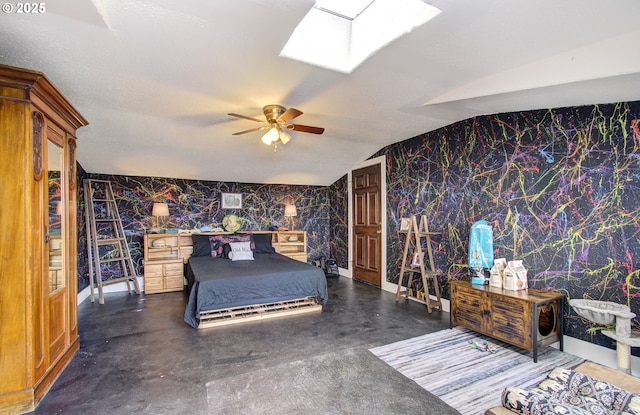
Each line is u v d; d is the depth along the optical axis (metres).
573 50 2.03
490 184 3.47
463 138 3.78
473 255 3.40
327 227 6.87
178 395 2.13
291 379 2.34
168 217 5.45
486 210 3.51
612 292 2.52
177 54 2.19
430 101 3.03
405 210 4.70
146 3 1.62
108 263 5.02
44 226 2.19
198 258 5.02
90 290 4.53
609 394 1.25
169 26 1.84
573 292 2.75
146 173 5.17
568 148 2.81
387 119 3.68
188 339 3.09
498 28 1.81
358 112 3.41
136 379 2.33
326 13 2.26
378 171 5.28
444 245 4.04
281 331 3.31
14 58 2.24
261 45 2.05
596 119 2.63
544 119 2.99
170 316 3.79
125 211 5.14
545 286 2.95
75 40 2.01
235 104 3.15
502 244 3.33
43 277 2.18
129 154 4.50
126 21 1.79
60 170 2.52
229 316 3.67
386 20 2.03
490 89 2.52
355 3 2.14
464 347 2.90
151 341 3.04
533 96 2.54
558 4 1.56
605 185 2.57
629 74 1.84
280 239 6.31
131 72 2.47
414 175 4.53
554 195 2.91
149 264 4.87
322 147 4.95
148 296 4.73
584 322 2.68
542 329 2.81
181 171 5.24
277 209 6.40
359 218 5.82
